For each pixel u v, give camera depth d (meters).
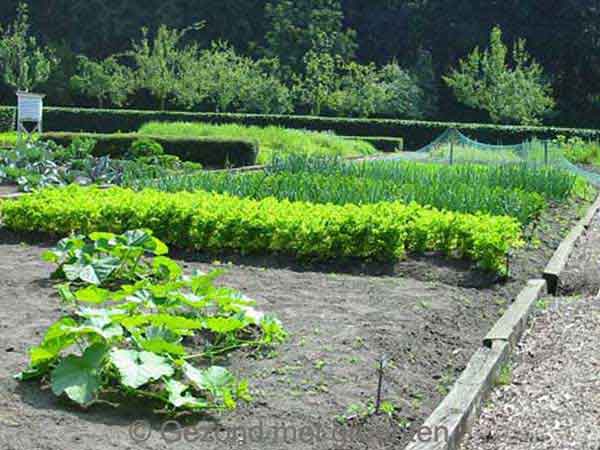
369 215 8.56
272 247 8.70
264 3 53.41
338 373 5.12
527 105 42.38
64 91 47.28
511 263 8.70
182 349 4.74
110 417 4.34
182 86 43.06
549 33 49.59
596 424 4.71
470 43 50.09
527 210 10.33
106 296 5.40
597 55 48.88
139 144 20.50
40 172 14.65
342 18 50.81
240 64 44.28
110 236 6.84
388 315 6.42
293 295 6.98
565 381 5.42
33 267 7.70
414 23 51.56
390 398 4.82
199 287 5.86
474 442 4.53
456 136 28.44
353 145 29.50
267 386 4.88
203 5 52.59
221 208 9.00
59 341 4.59
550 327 6.71
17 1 51.31
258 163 22.06
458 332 6.29
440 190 10.93
